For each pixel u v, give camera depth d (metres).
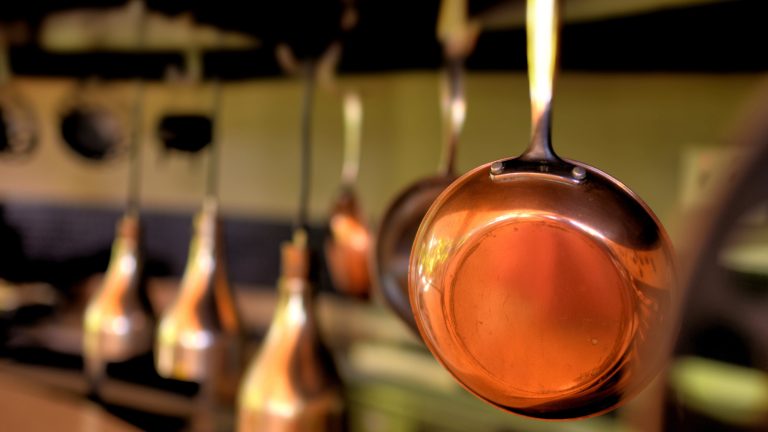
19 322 2.92
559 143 2.05
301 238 1.19
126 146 3.19
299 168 2.85
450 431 1.90
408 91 2.44
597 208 0.70
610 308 0.69
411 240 1.07
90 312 1.71
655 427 0.68
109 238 3.43
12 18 1.86
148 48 2.06
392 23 1.43
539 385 0.71
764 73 1.62
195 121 2.71
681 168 1.80
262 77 2.36
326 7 1.35
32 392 2.36
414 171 2.45
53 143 3.52
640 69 1.80
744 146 0.58
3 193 3.72
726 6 1.30
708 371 0.90
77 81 2.93
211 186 1.48
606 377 0.69
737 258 0.58
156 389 2.33
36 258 3.62
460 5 1.30
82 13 1.68
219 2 1.37
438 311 0.74
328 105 2.72
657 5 1.33
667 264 0.69
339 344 2.42
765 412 0.61
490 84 2.21
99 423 2.13
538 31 0.73
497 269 0.71
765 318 0.58
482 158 2.25
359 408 2.06
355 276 2.02
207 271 1.43
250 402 1.12
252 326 2.63
